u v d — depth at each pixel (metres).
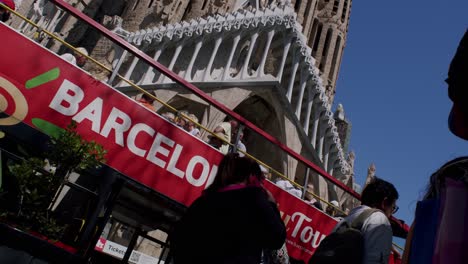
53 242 5.27
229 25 27.91
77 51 6.68
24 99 5.84
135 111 6.72
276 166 28.17
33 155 6.19
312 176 28.75
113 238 21.70
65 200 7.80
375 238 3.88
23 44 5.96
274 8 28.38
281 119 27.25
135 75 29.16
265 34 29.17
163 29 29.64
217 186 3.88
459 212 1.88
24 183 5.27
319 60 63.28
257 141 29.92
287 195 8.28
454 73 2.08
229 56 27.66
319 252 3.89
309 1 65.88
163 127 6.94
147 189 6.62
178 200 6.81
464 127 2.12
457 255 1.78
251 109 30.45
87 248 5.58
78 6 49.94
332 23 67.38
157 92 26.16
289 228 8.16
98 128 6.34
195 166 7.13
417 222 2.30
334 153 30.94
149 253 22.34
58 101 6.10
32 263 4.89
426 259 2.04
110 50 40.44
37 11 43.44
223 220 3.43
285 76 30.69
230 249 3.32
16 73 5.82
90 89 6.40
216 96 25.70
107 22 46.84
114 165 6.32
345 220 4.30
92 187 7.80
